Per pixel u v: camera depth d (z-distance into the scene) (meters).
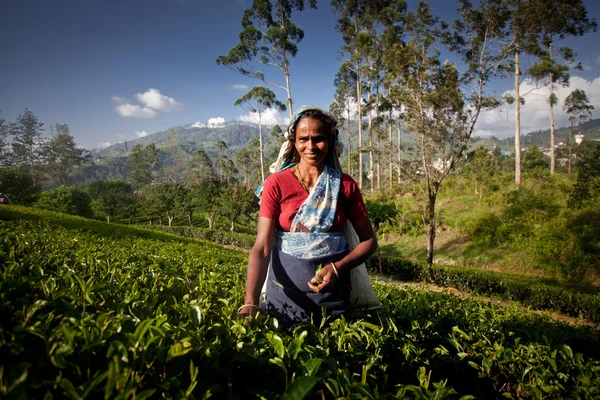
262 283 1.50
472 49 11.66
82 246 3.26
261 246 1.52
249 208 29.16
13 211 10.38
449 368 1.77
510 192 17.38
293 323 1.52
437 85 11.38
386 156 14.14
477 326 2.14
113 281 1.85
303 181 1.58
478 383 1.78
